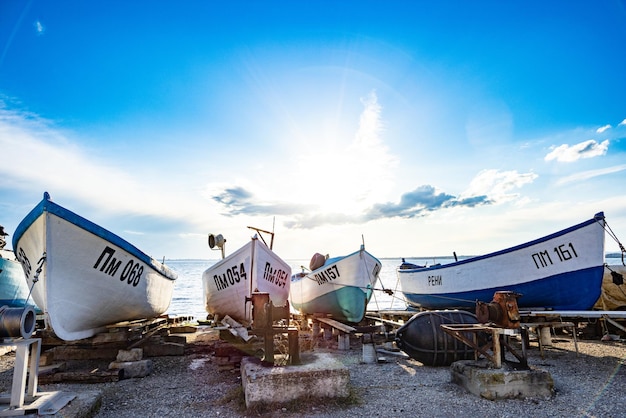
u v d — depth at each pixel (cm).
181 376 699
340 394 534
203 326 1342
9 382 691
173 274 1086
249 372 527
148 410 521
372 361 805
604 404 523
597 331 1107
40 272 640
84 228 677
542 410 504
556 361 795
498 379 554
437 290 1348
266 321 586
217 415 497
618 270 1173
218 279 1027
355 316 1166
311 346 1005
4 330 435
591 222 943
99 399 522
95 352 800
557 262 998
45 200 637
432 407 518
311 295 1305
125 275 784
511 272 1087
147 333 900
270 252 992
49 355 776
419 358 768
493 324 615
